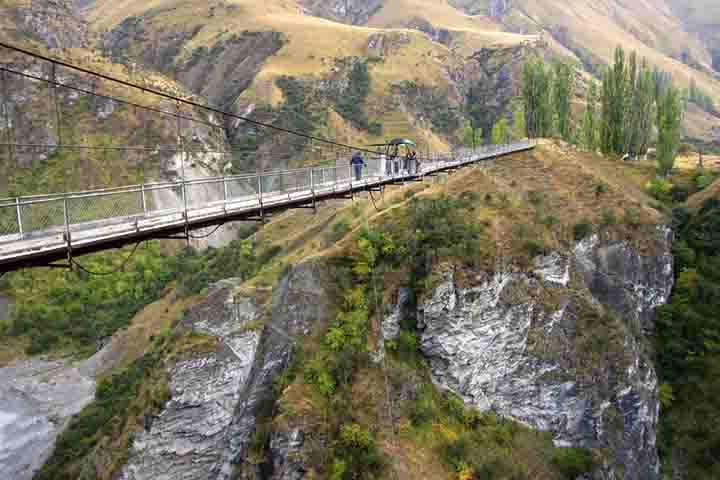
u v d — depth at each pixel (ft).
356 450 116.78
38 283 309.22
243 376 147.54
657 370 189.37
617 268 201.36
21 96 342.85
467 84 608.19
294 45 572.51
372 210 199.72
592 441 155.12
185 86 574.97
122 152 371.15
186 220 65.41
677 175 272.72
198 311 152.97
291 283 156.15
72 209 54.08
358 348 136.67
